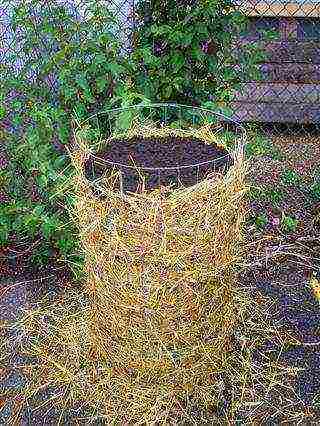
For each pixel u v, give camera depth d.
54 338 2.71
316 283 3.19
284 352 2.78
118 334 2.33
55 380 2.52
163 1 3.59
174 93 3.64
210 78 3.72
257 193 3.89
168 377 2.35
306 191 3.98
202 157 2.43
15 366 2.62
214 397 2.47
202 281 2.25
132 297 2.22
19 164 3.26
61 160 3.07
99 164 2.34
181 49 3.55
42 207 3.12
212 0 3.48
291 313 3.02
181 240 2.15
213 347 2.40
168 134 2.65
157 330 2.26
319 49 4.70
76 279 3.15
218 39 3.62
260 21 4.58
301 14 4.56
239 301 2.82
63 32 3.21
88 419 2.46
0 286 3.23
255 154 4.23
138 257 2.16
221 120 3.34
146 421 2.31
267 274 3.29
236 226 2.36
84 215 2.28
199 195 2.14
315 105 4.82
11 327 2.81
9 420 2.47
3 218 3.23
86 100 3.12
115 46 3.19
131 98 2.96
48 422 2.47
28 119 3.22
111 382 2.43
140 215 2.12
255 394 2.51
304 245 3.50
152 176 2.27
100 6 3.29
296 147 4.62
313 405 2.52
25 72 3.23
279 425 2.43
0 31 3.57
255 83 4.76
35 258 3.36
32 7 3.27
